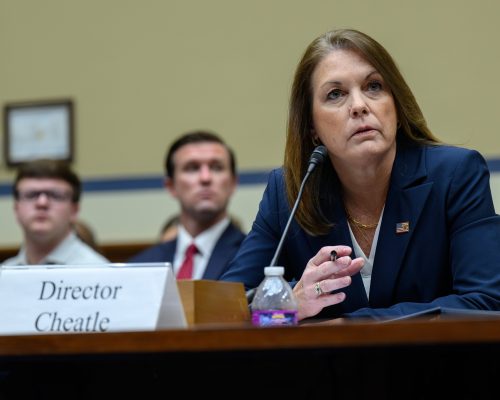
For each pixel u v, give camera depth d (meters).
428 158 3.23
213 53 8.12
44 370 2.65
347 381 2.48
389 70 3.16
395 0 7.52
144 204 8.15
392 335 2.04
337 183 3.35
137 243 7.86
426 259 3.15
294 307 2.58
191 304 2.57
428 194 3.16
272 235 3.45
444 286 3.18
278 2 7.95
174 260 5.98
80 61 8.45
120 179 8.23
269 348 2.10
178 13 8.23
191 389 2.60
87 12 8.47
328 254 2.89
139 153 8.23
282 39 7.92
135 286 2.46
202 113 8.10
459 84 7.32
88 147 8.36
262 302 2.58
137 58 8.31
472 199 3.10
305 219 3.32
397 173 3.23
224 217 6.05
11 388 2.66
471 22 7.34
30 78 8.54
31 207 5.82
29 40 8.58
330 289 2.84
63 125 8.40
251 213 7.79
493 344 2.09
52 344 2.22
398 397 2.45
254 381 2.56
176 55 8.22
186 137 6.10
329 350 2.26
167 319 2.45
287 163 3.37
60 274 2.54
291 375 2.54
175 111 8.18
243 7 8.05
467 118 7.28
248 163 7.90
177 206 8.09
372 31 7.56
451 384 2.45
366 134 3.07
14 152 8.48
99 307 2.46
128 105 8.30
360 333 2.05
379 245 3.20
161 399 2.61
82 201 8.27
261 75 7.96
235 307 2.73
